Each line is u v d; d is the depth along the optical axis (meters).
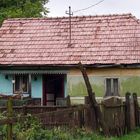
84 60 27.14
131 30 28.91
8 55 28.33
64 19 30.61
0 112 15.22
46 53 28.16
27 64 27.45
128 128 18.72
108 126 17.06
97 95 27.00
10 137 10.67
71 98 27.30
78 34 29.22
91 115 16.62
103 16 30.33
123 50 27.52
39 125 13.08
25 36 29.80
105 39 28.50
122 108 18.44
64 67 27.30
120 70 26.89
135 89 26.69
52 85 28.17
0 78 28.25
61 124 14.38
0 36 29.98
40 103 25.22
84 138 14.84
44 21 30.84
